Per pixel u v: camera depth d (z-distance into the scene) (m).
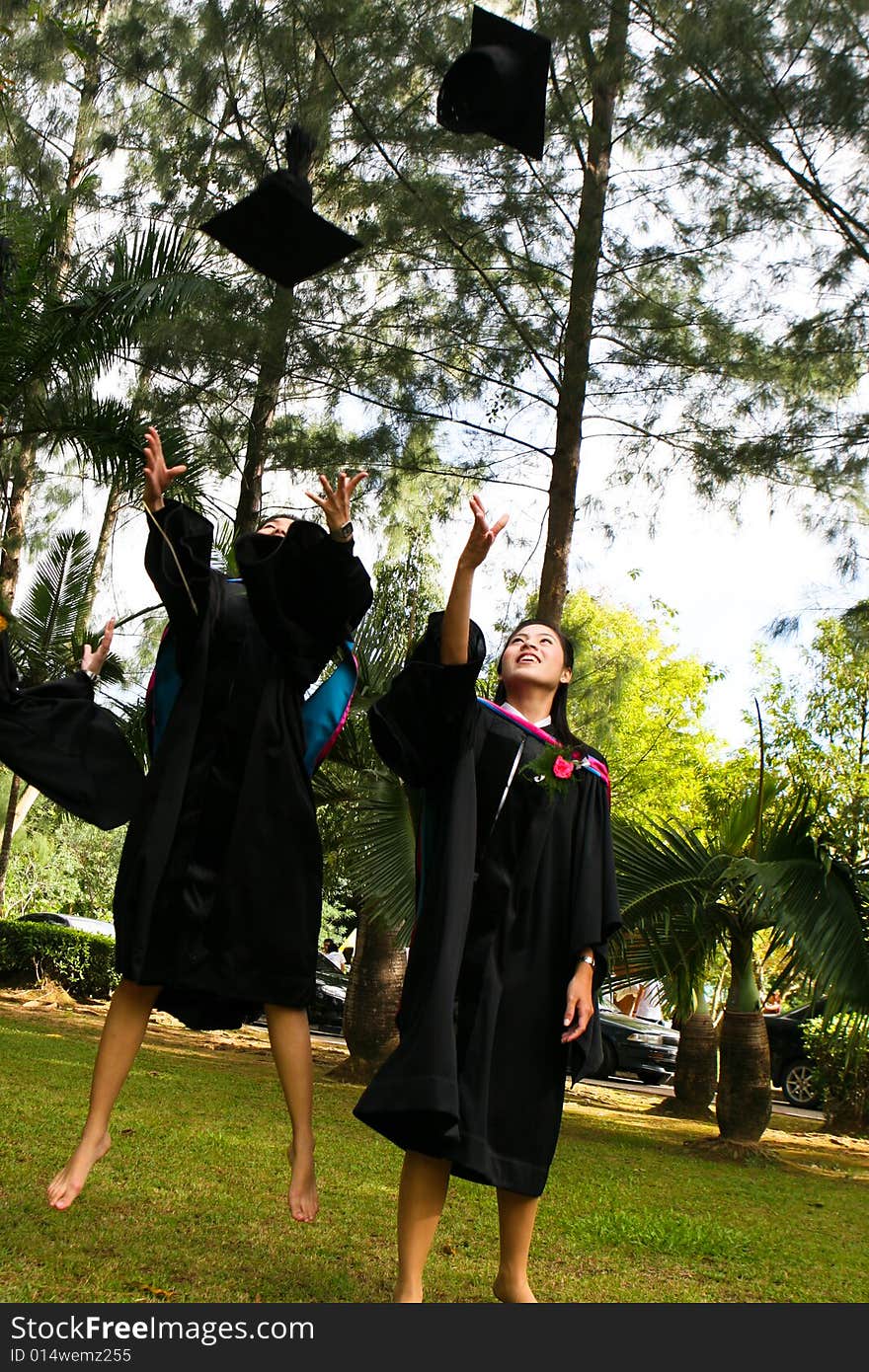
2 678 3.57
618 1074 19.86
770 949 9.68
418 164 10.19
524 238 10.26
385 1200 5.08
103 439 6.08
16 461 9.84
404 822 10.09
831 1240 5.77
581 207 10.28
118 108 13.83
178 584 3.24
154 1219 4.15
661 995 10.45
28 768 3.51
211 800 3.19
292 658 3.30
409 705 3.28
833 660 15.96
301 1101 3.15
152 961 3.08
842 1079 12.97
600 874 3.43
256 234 3.59
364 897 10.63
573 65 9.90
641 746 23.83
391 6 9.77
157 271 6.54
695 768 24.88
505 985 3.30
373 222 10.27
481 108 3.39
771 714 17.16
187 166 11.50
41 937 18.91
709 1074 13.48
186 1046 13.42
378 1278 3.72
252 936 3.14
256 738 3.24
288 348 10.16
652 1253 4.80
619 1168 7.91
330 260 3.61
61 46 13.09
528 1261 4.30
